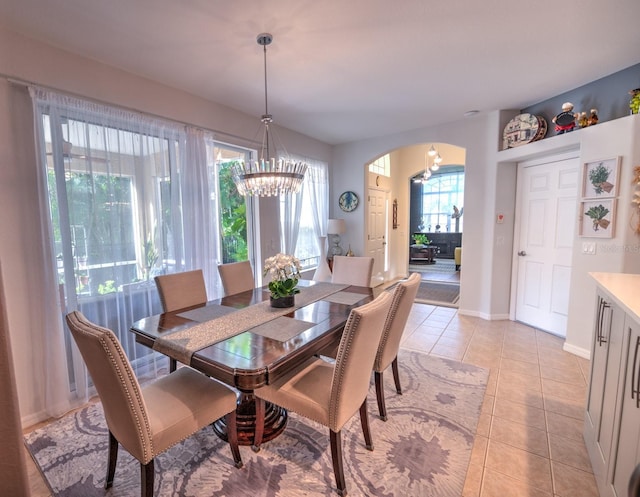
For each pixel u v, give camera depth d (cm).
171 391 167
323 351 226
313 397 164
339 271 326
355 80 287
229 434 172
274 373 147
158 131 278
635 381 123
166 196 285
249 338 174
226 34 212
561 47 238
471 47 235
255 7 185
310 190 484
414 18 199
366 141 498
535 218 378
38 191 211
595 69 274
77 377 234
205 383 175
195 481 165
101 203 242
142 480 140
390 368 283
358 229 525
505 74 282
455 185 1077
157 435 140
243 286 298
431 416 216
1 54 197
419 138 446
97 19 192
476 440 193
